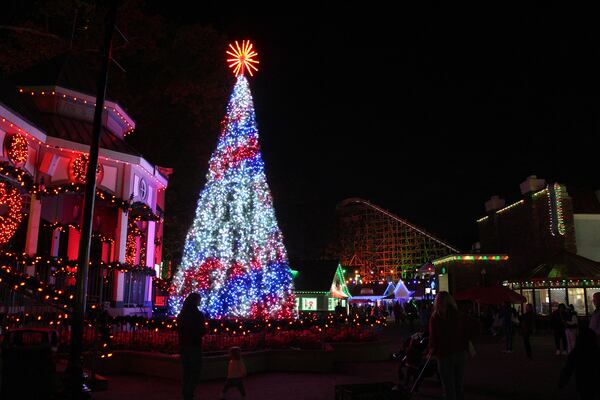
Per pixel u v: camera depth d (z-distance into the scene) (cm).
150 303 2295
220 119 3334
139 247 2256
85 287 924
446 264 4522
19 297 1560
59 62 1981
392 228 6856
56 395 862
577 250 3725
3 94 1642
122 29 2872
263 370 1459
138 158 1981
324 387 1192
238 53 2188
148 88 3281
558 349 1869
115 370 1367
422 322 2900
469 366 1569
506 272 4297
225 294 1944
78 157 1808
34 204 1711
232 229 2011
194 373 921
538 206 3888
